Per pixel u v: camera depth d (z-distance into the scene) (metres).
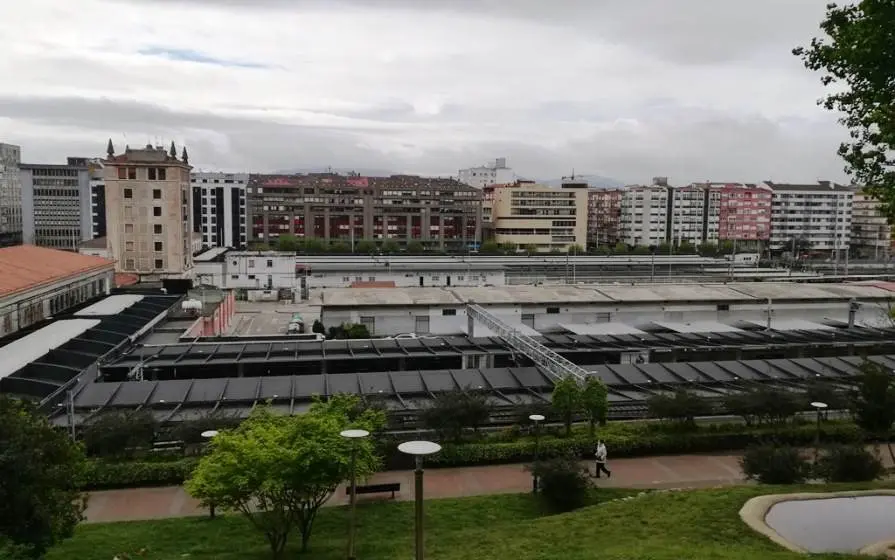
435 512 28.05
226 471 22.08
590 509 26.44
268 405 30.53
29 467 17.95
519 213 184.62
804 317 72.56
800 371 45.94
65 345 44.97
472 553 22.70
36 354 42.78
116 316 56.25
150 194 91.06
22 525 18.05
